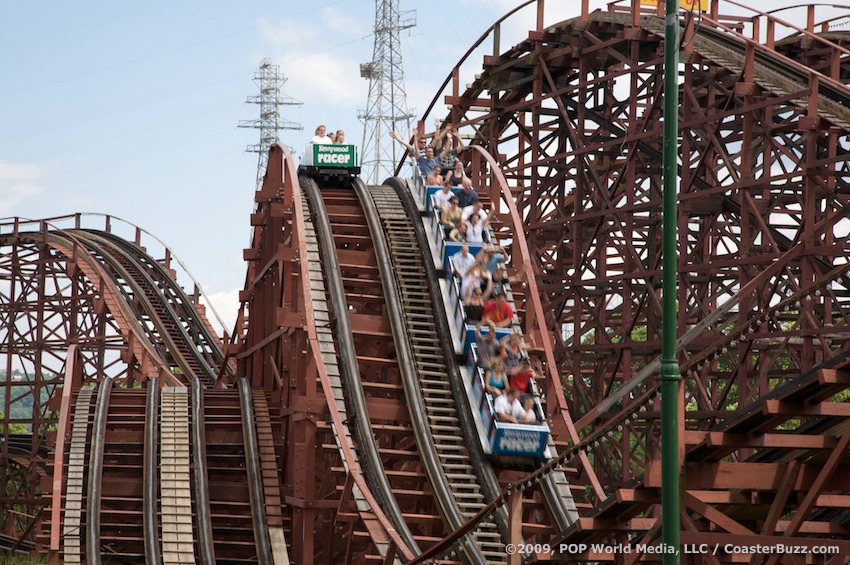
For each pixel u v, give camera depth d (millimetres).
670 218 16500
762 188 41125
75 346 42625
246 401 40906
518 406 32781
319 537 36250
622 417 19406
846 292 41344
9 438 68438
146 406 40312
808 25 45562
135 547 35031
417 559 23953
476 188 45188
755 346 41312
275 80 136250
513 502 22391
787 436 17875
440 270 39000
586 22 45156
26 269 70500
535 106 47938
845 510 21453
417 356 35969
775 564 18109
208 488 36062
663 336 16438
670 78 16703
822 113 36625
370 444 32625
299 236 36781
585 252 46312
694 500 18438
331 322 36906
